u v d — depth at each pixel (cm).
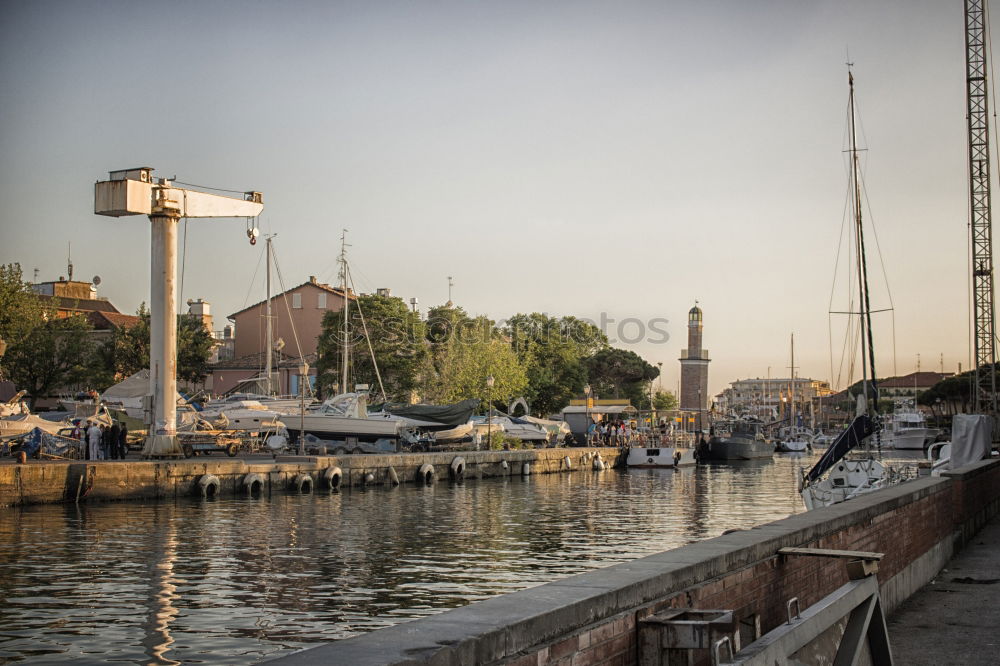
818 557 1023
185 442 4766
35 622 1576
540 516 3581
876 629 885
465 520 3353
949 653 1093
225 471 3916
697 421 13700
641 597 646
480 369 7706
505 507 3928
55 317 7619
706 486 5572
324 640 1497
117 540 2542
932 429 11156
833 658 797
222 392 9575
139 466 3566
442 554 2470
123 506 3375
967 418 2852
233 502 3694
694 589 719
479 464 5822
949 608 1355
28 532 2664
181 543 2527
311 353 10044
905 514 1438
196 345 9106
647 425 11106
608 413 10025
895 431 11294
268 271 7262
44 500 3284
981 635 1182
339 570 2172
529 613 538
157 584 1936
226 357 11306
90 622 1583
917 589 1487
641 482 5897
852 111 4859
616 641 606
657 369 14338
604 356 13488
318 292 10094
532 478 6100
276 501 3816
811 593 993
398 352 7869
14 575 2005
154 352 3953
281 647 1447
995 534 2184
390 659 430
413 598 1853
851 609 820
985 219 7275
